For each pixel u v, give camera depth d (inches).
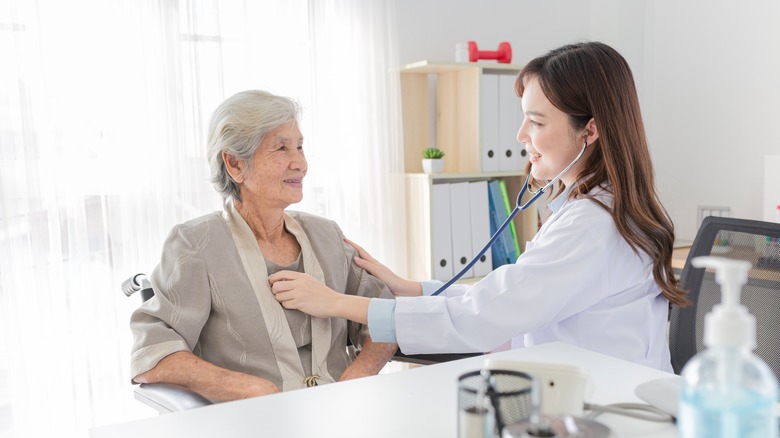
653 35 135.9
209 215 63.7
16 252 85.2
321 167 108.3
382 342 59.2
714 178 127.1
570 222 53.1
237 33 100.2
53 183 87.0
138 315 58.6
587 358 43.5
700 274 60.3
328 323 63.3
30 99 85.4
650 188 54.7
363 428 33.2
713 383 21.8
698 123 129.2
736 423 21.3
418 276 111.8
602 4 135.1
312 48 105.9
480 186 112.9
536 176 59.2
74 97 88.8
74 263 89.1
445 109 118.4
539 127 56.9
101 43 90.2
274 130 61.0
